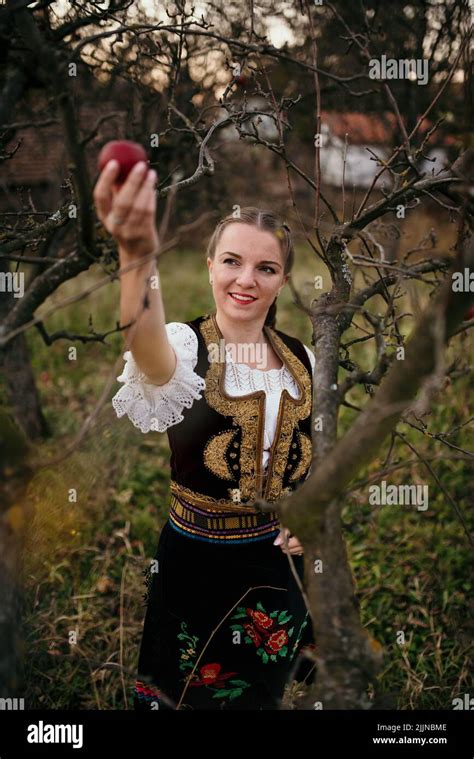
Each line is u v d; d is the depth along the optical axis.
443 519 3.20
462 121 2.62
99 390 4.59
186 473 1.82
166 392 1.67
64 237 3.11
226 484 1.80
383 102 3.57
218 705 1.89
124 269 1.14
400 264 1.67
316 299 1.69
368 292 1.64
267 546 1.85
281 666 1.90
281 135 1.80
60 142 3.37
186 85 3.32
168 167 3.75
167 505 3.41
